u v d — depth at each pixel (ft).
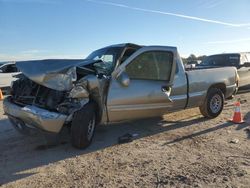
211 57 50.98
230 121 28.19
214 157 19.17
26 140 22.88
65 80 19.52
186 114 31.35
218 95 29.45
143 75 23.39
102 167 17.85
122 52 23.31
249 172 16.75
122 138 22.44
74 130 20.16
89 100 21.03
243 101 39.63
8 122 28.86
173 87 25.75
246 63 47.21
